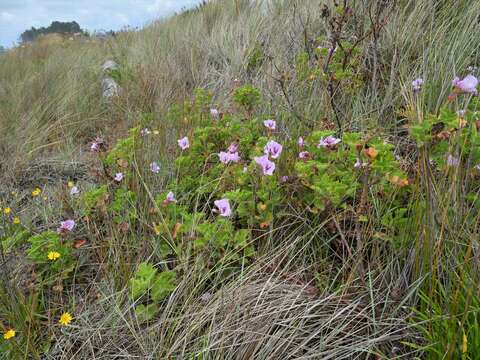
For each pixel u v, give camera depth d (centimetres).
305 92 341
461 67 311
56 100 501
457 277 163
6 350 181
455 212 180
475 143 187
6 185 350
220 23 623
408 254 192
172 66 533
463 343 142
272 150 225
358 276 196
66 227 229
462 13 375
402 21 384
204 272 206
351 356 172
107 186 269
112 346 188
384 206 212
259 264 202
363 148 207
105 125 455
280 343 171
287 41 447
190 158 276
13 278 221
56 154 397
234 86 418
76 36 1120
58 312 210
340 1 406
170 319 186
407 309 178
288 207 229
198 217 216
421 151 195
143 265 189
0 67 703
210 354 171
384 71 344
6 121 454
